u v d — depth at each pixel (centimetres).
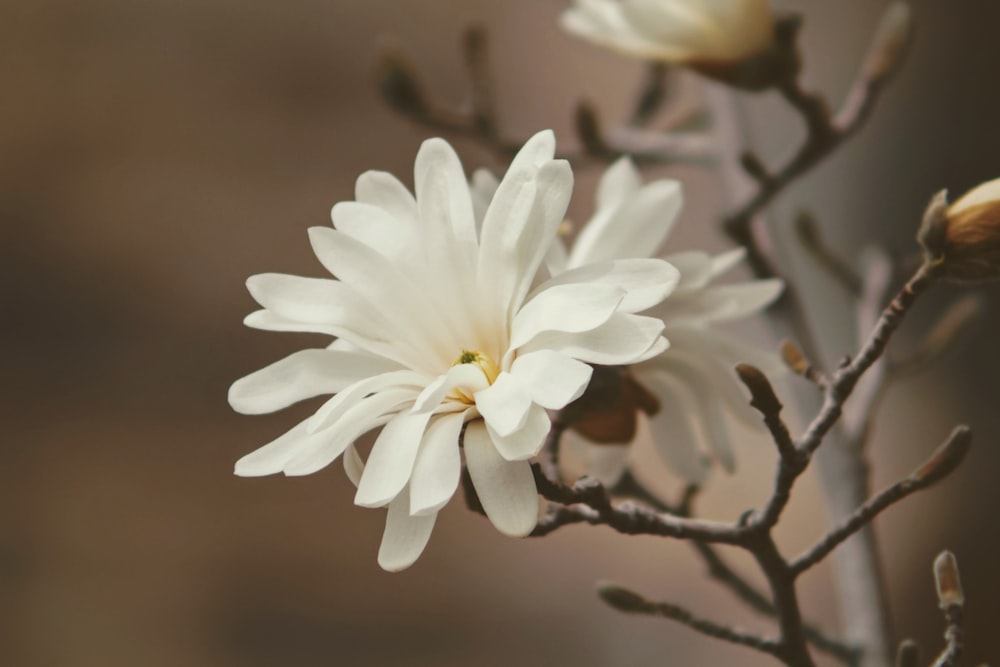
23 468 254
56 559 246
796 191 213
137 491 254
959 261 91
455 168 91
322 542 249
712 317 96
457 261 91
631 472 100
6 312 265
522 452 88
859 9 211
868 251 112
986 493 196
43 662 236
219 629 240
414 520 89
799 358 93
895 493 93
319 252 91
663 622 225
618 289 88
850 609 105
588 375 88
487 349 91
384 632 238
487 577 243
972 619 192
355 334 91
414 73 120
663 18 105
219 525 251
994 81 200
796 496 215
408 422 89
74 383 263
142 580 244
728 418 218
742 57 105
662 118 151
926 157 207
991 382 196
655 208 96
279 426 265
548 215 90
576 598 236
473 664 234
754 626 217
